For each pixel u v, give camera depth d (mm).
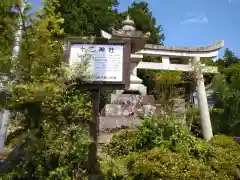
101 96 12500
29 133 4215
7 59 4062
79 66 4156
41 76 4051
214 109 15383
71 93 4473
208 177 5531
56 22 4656
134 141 6871
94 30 20578
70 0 17922
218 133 14398
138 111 11055
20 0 4160
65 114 4426
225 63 22281
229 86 16453
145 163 5441
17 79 4125
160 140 6633
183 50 15547
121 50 4281
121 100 11438
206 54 15531
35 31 4246
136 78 12523
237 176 5938
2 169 4621
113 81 4148
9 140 4617
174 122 7203
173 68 15031
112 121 9828
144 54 15227
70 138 4395
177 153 6168
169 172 5320
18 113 4273
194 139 7172
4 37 4191
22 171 4391
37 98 3914
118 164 5582
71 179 4547
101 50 4281
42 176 4348
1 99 4066
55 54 4328
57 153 4422
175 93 13750
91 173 4148
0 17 4133
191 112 12977
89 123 4574
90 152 4246
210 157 6422
